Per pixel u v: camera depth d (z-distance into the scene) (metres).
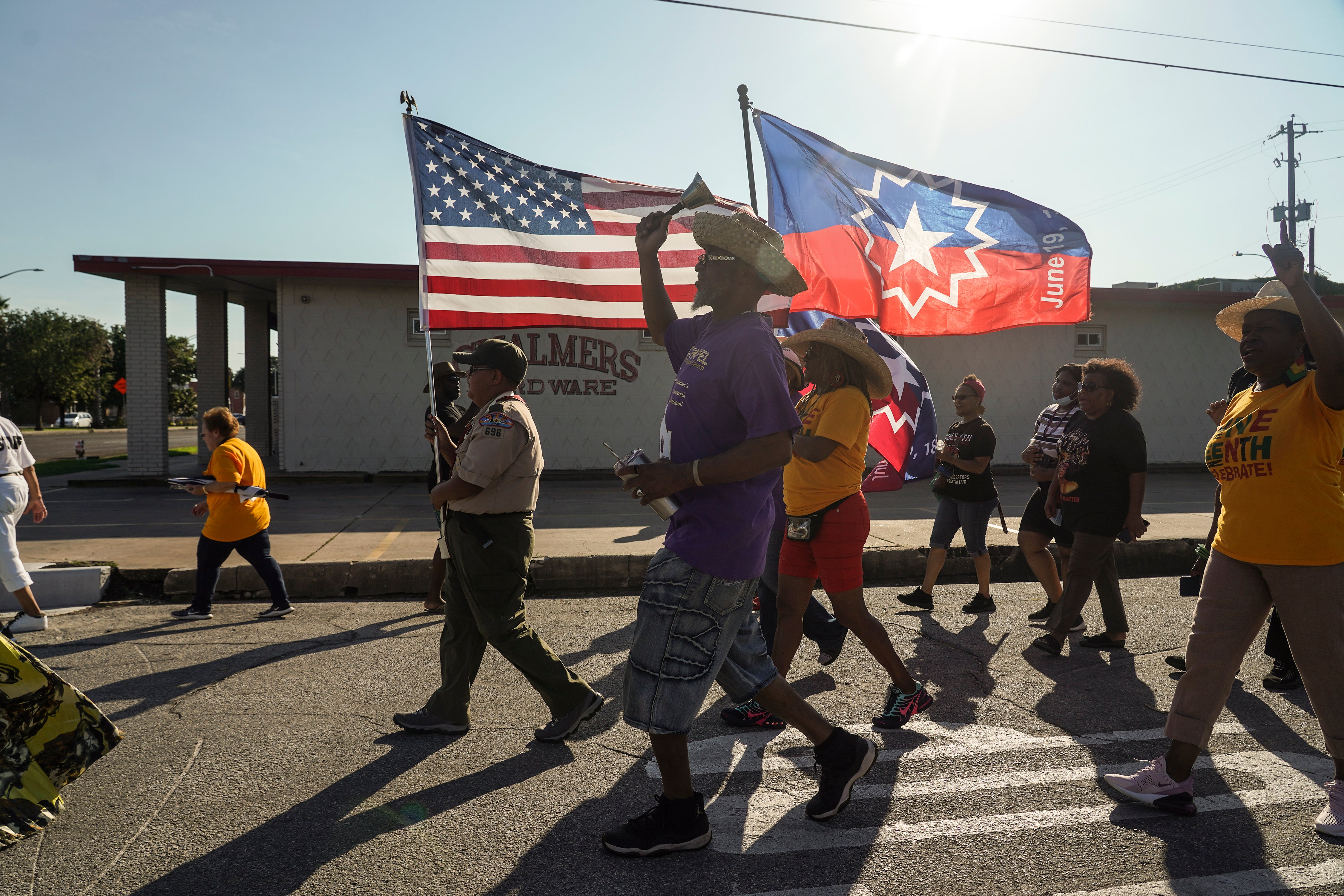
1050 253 6.84
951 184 6.88
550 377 17.19
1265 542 3.08
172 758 3.62
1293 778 3.51
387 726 4.02
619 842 2.81
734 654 2.98
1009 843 2.94
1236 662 3.15
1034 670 5.04
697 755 3.75
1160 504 12.83
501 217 5.66
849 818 3.12
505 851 2.87
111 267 15.61
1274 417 3.09
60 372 75.50
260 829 3.00
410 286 16.66
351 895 2.59
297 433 16.50
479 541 3.71
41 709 3.11
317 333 16.52
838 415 3.82
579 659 5.23
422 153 5.54
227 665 4.98
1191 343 19.41
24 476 5.97
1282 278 2.86
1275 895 2.63
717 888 2.65
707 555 2.65
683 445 2.70
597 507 12.20
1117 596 5.49
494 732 3.96
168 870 2.72
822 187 6.90
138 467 15.96
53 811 3.06
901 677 4.04
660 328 3.10
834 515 3.91
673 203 5.97
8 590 6.59
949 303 6.90
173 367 84.69
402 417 16.73
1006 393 18.69
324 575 7.15
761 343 2.57
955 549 8.34
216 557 6.11
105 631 5.82
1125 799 3.30
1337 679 3.04
